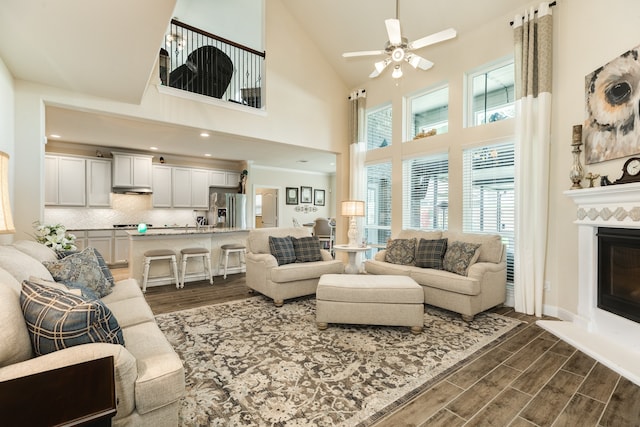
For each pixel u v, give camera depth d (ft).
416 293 9.21
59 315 3.79
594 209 9.08
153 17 6.77
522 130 11.44
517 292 11.55
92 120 14.78
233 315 10.80
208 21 21.90
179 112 13.51
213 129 14.46
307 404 5.80
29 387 2.78
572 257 10.41
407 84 16.44
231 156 24.90
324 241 25.70
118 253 20.62
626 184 7.83
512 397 6.08
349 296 9.39
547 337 9.05
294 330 9.43
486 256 11.74
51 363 3.40
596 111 9.43
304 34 17.88
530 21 11.27
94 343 3.89
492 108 13.28
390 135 17.99
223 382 6.53
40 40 7.69
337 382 6.56
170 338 8.78
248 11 21.75
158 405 4.12
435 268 12.39
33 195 10.28
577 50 10.28
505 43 12.44
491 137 12.82
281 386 6.39
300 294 12.43
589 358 7.70
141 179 21.97
